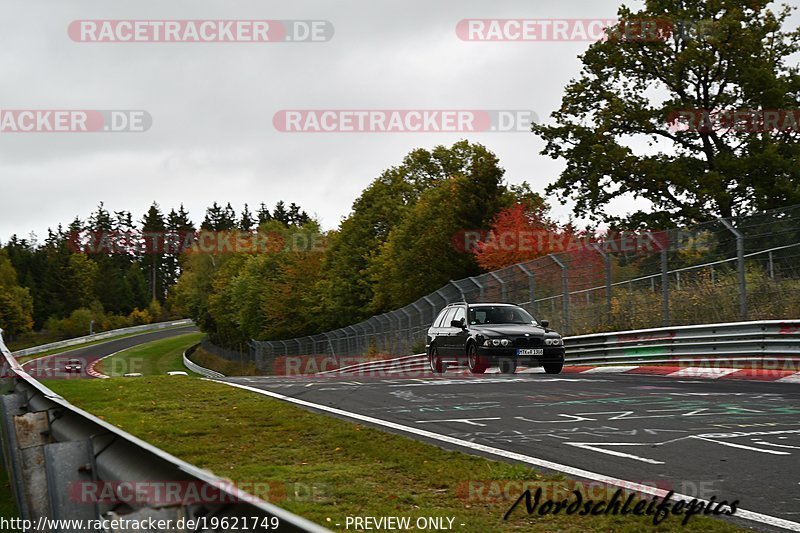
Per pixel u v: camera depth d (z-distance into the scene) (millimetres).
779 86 51250
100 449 6527
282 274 130375
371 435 14023
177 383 24812
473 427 14992
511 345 29406
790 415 15508
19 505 9453
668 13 54844
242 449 13188
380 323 64062
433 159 110500
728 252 29516
